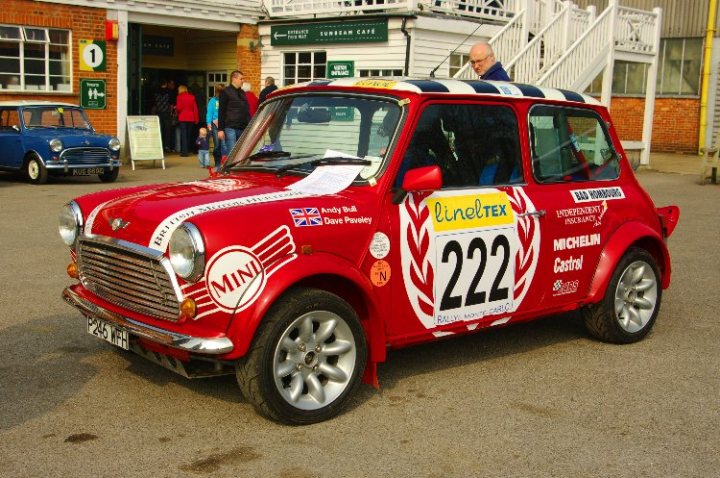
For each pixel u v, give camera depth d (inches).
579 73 724.0
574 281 230.1
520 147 217.8
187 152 876.0
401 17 724.7
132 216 177.9
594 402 199.3
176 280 166.7
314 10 807.1
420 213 193.0
